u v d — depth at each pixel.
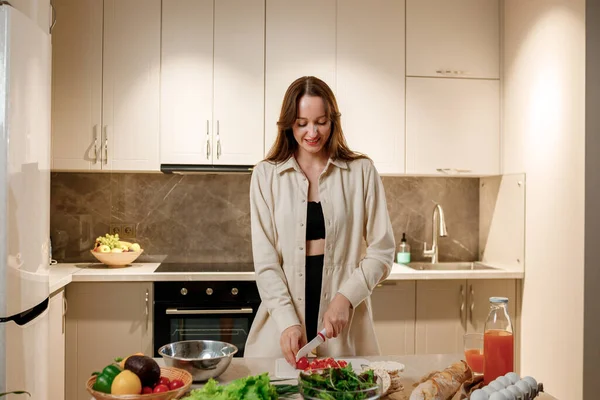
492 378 1.38
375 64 3.54
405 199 3.95
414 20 3.56
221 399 1.17
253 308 3.22
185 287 3.21
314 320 1.97
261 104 3.46
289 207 1.97
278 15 3.47
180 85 3.42
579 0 2.84
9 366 2.08
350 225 2.00
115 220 3.76
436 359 1.69
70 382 3.17
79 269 3.35
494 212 3.76
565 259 2.95
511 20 3.52
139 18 3.40
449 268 3.83
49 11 2.61
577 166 2.85
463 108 3.61
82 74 3.37
